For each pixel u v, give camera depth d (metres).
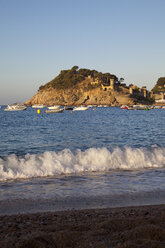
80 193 9.48
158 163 14.64
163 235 5.16
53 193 9.46
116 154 14.71
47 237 5.09
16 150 21.42
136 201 8.62
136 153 15.12
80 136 31.11
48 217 6.83
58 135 32.31
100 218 6.61
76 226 5.83
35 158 13.80
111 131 37.06
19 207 8.03
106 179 11.48
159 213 7.00
